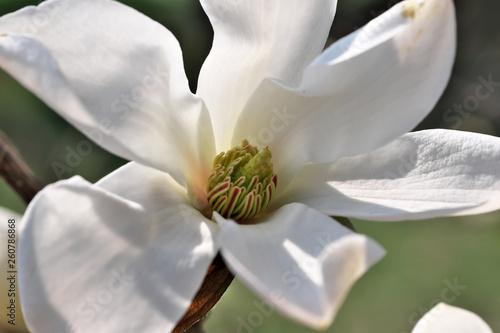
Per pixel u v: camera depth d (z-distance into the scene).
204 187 0.35
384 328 0.62
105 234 0.32
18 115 0.68
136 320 0.32
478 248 0.68
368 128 0.34
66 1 0.33
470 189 0.34
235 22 0.35
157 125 0.34
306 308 0.30
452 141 0.35
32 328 0.31
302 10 0.35
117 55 0.33
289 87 0.34
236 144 0.36
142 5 0.66
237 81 0.36
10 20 0.33
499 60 0.84
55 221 0.32
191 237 0.33
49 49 0.32
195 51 0.69
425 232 0.69
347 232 0.33
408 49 0.33
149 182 0.34
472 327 0.33
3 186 0.58
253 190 0.35
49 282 0.31
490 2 0.85
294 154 0.35
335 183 0.35
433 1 0.32
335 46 0.32
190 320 0.33
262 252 0.32
